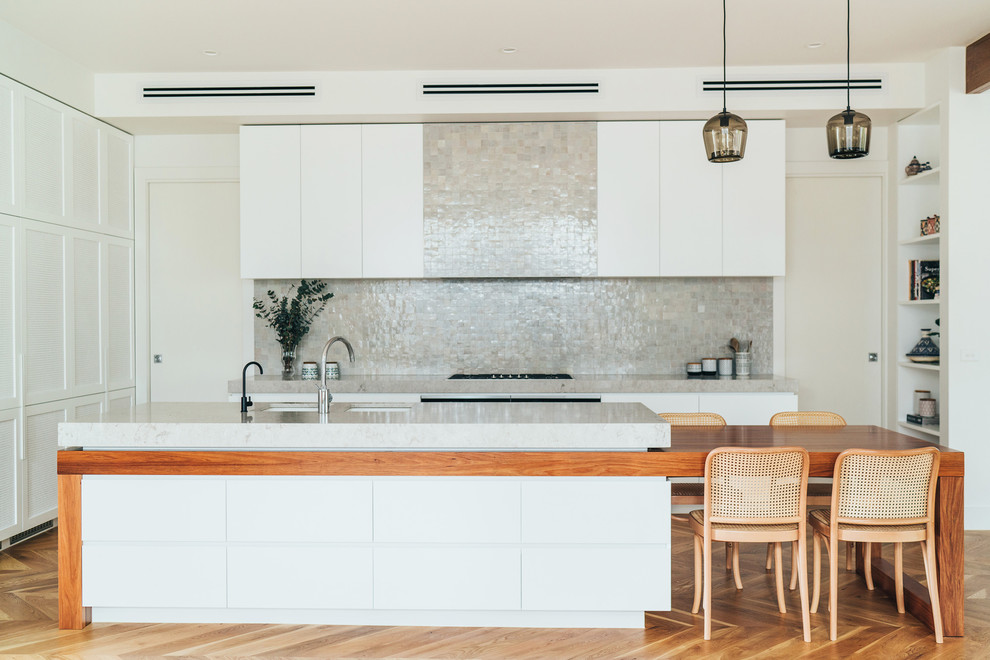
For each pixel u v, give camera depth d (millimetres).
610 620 3311
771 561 4098
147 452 3281
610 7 4172
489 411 3648
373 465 3254
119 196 5797
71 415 5184
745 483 3164
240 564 3289
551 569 3252
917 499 3174
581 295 5957
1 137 4426
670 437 3457
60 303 5051
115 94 5348
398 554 3268
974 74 4746
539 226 5527
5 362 4496
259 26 4434
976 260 4863
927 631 3279
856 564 4102
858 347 5965
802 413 4340
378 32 4543
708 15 4289
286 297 5984
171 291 6090
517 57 5008
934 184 5578
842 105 5184
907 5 4168
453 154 5523
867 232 5934
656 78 5227
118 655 3041
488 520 3256
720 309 5934
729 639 3188
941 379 4996
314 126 5527
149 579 3299
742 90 5211
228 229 6070
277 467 3270
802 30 4535
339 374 5766
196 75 5305
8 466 4531
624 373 5953
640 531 3234
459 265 5555
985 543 4570
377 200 5535
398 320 5984
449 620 3328
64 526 3305
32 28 4488
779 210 5457
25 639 3197
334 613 3342
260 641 3170
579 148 5504
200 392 6117
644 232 5500
